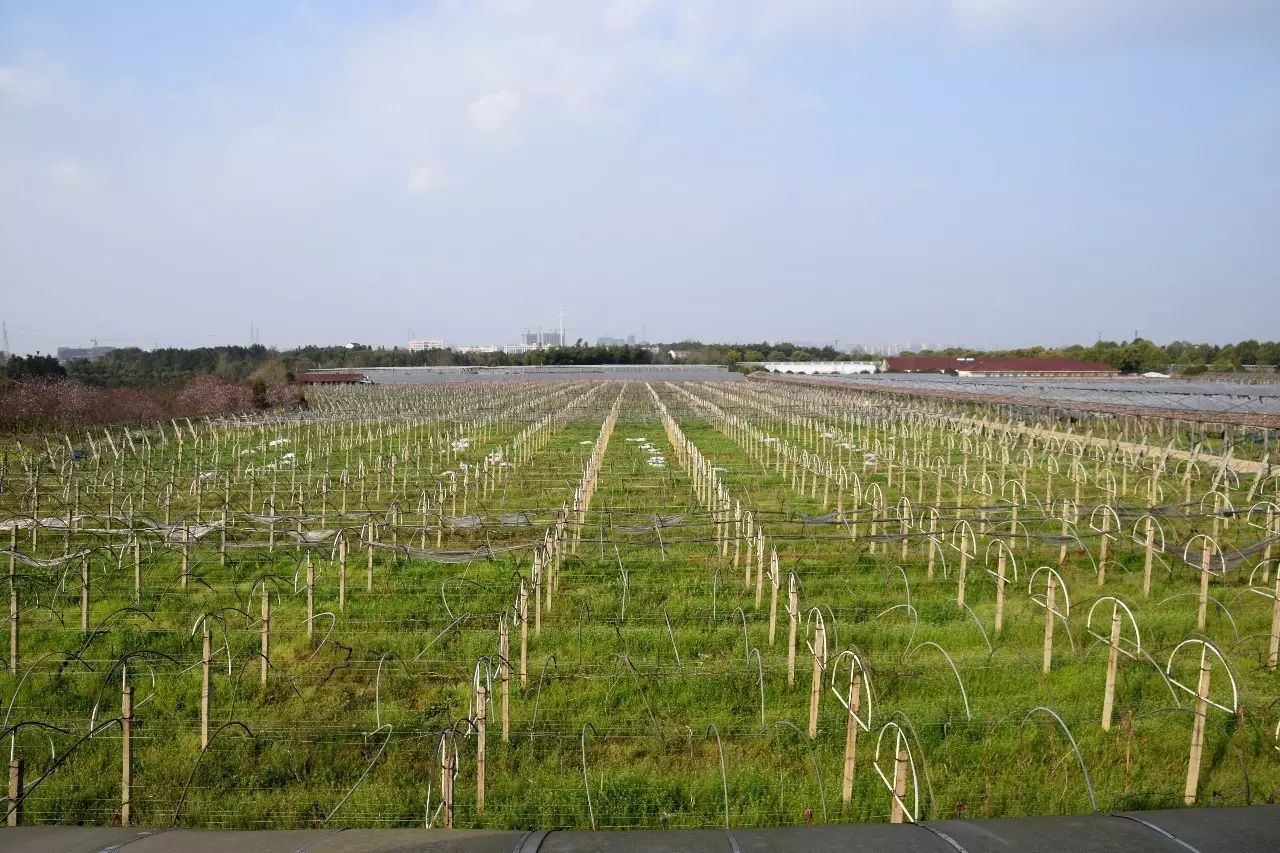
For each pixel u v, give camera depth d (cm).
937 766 1021
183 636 1438
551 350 15062
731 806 952
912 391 6066
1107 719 1094
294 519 2009
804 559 1958
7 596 1630
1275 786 966
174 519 2398
